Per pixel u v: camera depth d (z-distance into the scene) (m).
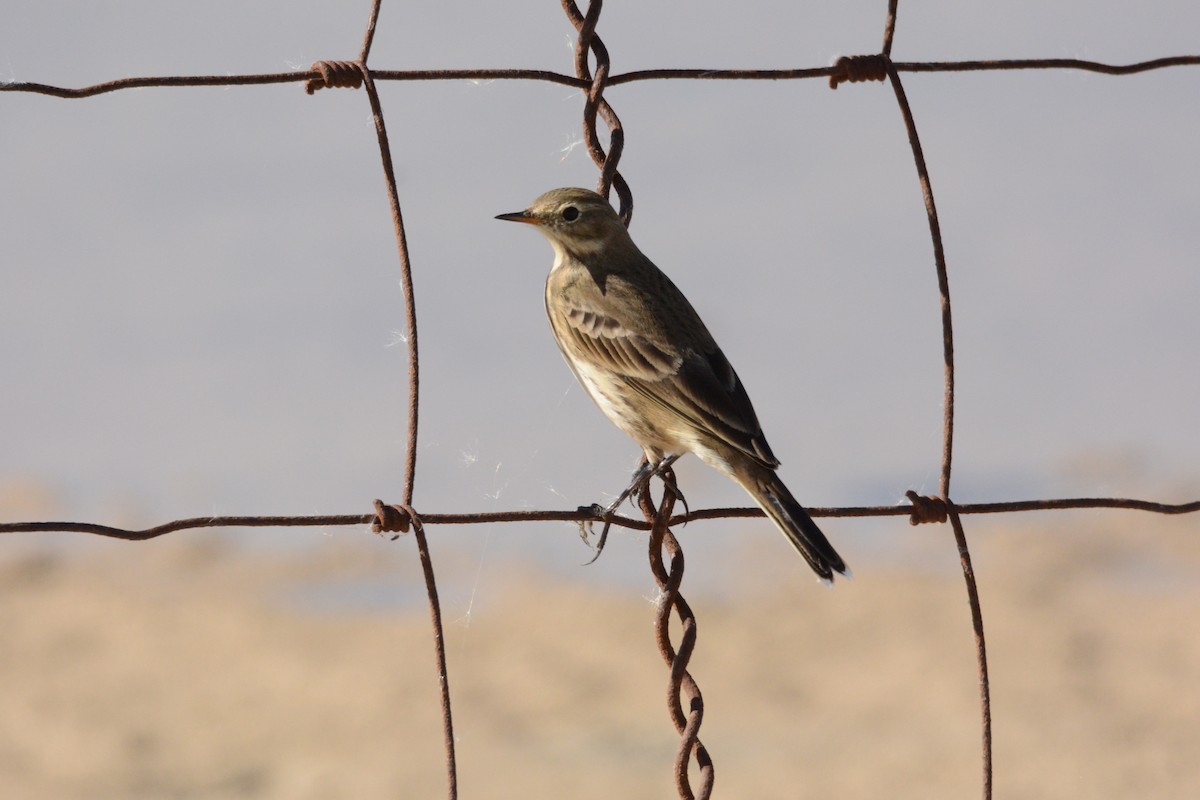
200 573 18.12
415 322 5.02
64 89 5.06
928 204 5.66
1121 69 6.08
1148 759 13.55
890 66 5.79
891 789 13.01
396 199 5.10
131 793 13.48
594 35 5.60
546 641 16.08
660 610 5.18
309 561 18.20
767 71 5.75
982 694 5.36
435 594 4.95
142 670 15.87
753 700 14.95
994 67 5.94
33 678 15.69
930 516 5.52
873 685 15.15
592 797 13.01
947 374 5.55
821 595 16.92
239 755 14.23
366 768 13.74
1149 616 16.47
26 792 13.38
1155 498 19.09
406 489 5.01
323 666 15.91
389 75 5.27
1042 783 13.10
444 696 4.86
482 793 13.16
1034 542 18.14
